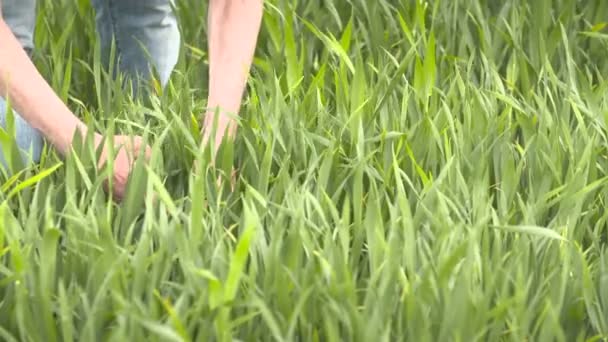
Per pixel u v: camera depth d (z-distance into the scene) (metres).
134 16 3.54
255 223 2.30
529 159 2.98
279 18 3.89
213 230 2.51
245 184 2.79
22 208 2.61
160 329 2.05
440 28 3.89
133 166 2.76
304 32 3.88
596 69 3.60
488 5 4.09
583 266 2.40
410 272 2.34
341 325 2.32
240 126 3.04
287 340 2.17
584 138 2.97
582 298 2.41
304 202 2.69
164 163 3.03
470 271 2.31
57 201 2.80
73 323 2.36
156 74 3.51
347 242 2.46
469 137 3.02
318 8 3.97
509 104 3.18
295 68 3.28
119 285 2.29
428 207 2.66
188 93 3.20
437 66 3.73
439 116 3.12
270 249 2.36
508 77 3.54
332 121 3.16
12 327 2.35
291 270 2.39
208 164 2.77
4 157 2.96
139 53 3.60
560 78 3.68
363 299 2.46
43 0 3.95
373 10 3.85
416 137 3.03
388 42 3.81
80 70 3.70
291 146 2.95
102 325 2.27
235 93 3.01
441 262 2.38
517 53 3.67
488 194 2.88
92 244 2.40
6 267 2.50
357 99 3.14
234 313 2.33
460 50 3.75
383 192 2.78
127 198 2.67
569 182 2.76
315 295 2.32
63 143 2.79
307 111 3.24
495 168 2.99
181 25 3.98
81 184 2.78
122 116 3.25
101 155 2.85
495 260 2.47
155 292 2.23
